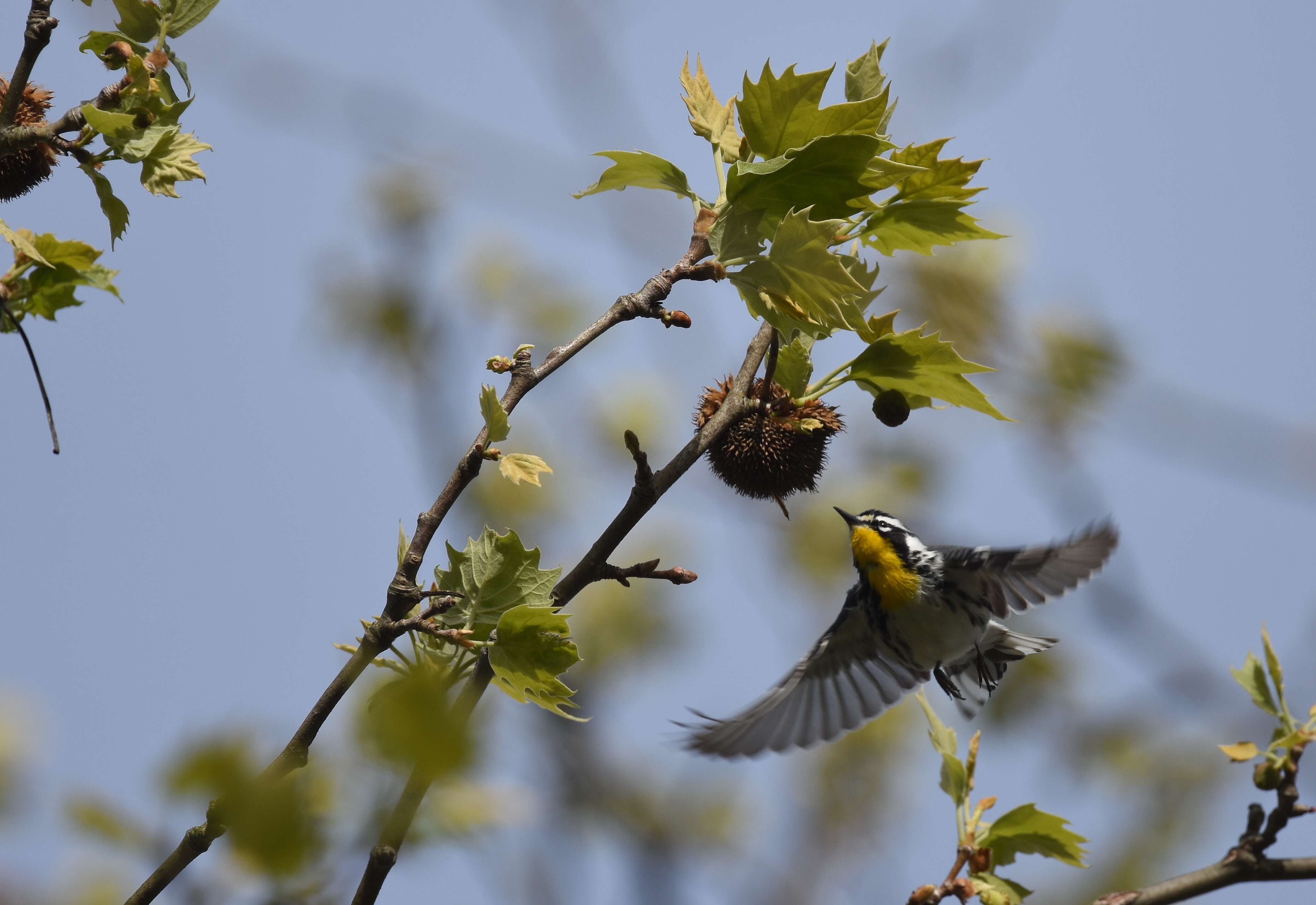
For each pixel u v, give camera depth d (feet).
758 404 28.17
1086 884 55.16
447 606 23.13
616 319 25.67
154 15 29.01
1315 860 29.40
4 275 28.86
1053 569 38.88
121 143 27.43
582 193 29.43
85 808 17.94
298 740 21.43
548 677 23.47
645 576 24.91
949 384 29.63
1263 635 31.14
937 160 30.14
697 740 37.06
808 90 27.48
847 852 54.65
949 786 32.40
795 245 25.99
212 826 19.11
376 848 21.07
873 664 39.73
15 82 26.43
